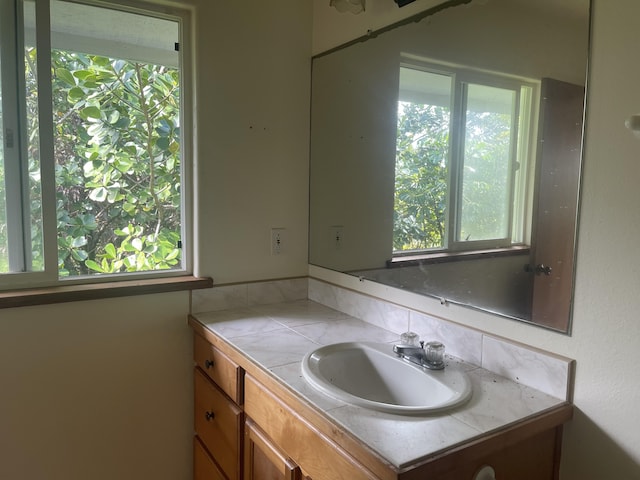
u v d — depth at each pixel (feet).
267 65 6.39
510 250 4.13
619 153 3.34
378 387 4.66
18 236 5.35
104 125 5.86
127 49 5.96
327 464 3.41
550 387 3.79
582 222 3.58
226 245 6.31
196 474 6.18
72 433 5.61
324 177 6.57
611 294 3.43
